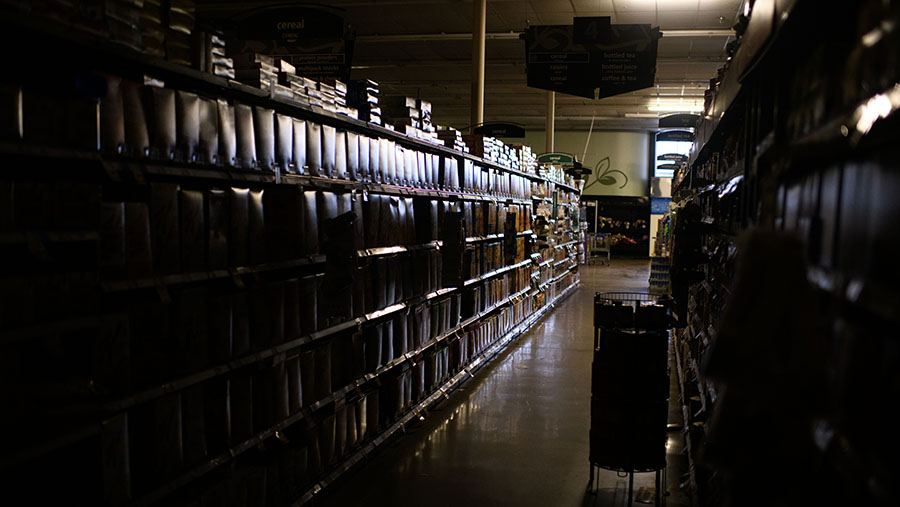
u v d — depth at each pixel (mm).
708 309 4137
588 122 27375
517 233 9602
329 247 3809
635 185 29141
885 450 1075
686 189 8812
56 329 2277
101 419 2494
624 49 9156
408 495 4176
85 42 2344
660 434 4039
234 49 5984
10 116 2131
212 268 3170
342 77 8000
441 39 15008
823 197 1690
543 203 12109
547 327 10805
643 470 4051
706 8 12523
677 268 4797
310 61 8039
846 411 1303
